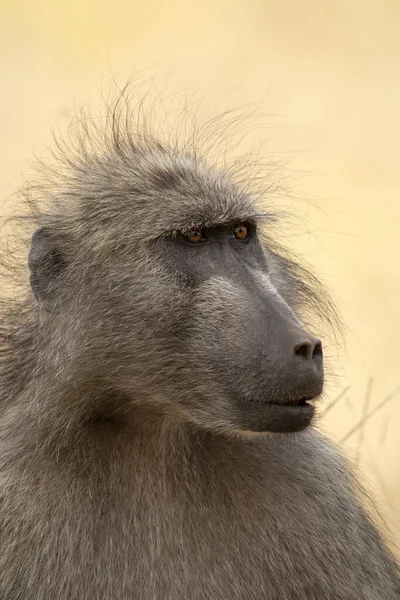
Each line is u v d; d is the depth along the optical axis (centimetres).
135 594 1127
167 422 1173
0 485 1138
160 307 1159
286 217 1397
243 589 1145
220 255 1184
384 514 1539
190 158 1309
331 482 1203
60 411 1151
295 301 1262
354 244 3166
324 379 1200
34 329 1207
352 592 1171
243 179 1359
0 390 1227
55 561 1110
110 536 1133
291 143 3784
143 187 1212
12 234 1302
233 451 1183
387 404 2231
